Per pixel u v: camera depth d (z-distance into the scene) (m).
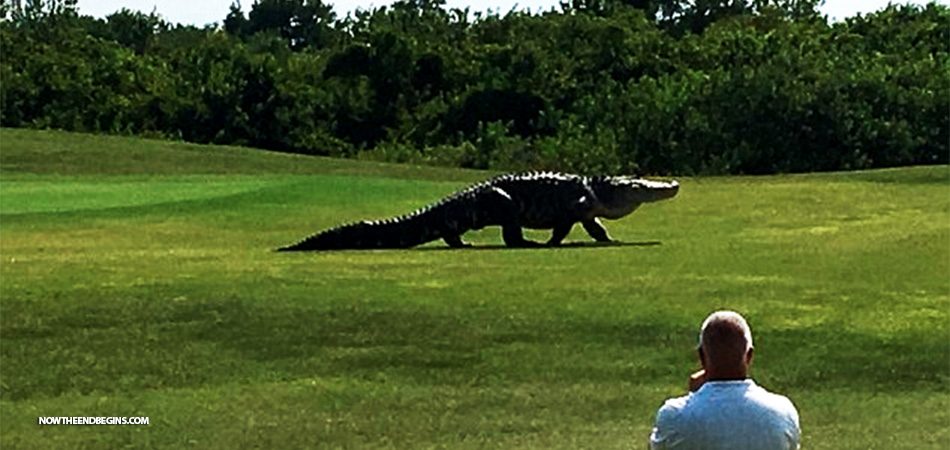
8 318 14.83
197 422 11.63
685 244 21.34
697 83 56.97
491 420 11.62
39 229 23.84
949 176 35.00
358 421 11.62
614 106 60.00
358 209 27.89
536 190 21.59
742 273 17.92
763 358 13.43
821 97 53.16
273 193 29.94
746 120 53.91
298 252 20.39
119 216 25.97
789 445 6.04
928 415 11.67
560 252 20.31
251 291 16.19
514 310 15.29
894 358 13.41
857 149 52.88
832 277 17.58
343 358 13.57
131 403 12.20
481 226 21.33
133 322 14.77
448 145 64.19
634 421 11.58
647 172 55.66
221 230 24.05
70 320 14.81
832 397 12.28
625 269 18.27
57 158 43.81
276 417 11.77
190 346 13.94
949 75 54.94
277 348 13.89
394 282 17.03
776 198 28.98
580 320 14.86
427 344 14.03
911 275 17.75
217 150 49.12
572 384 12.73
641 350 13.81
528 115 65.88
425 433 11.27
